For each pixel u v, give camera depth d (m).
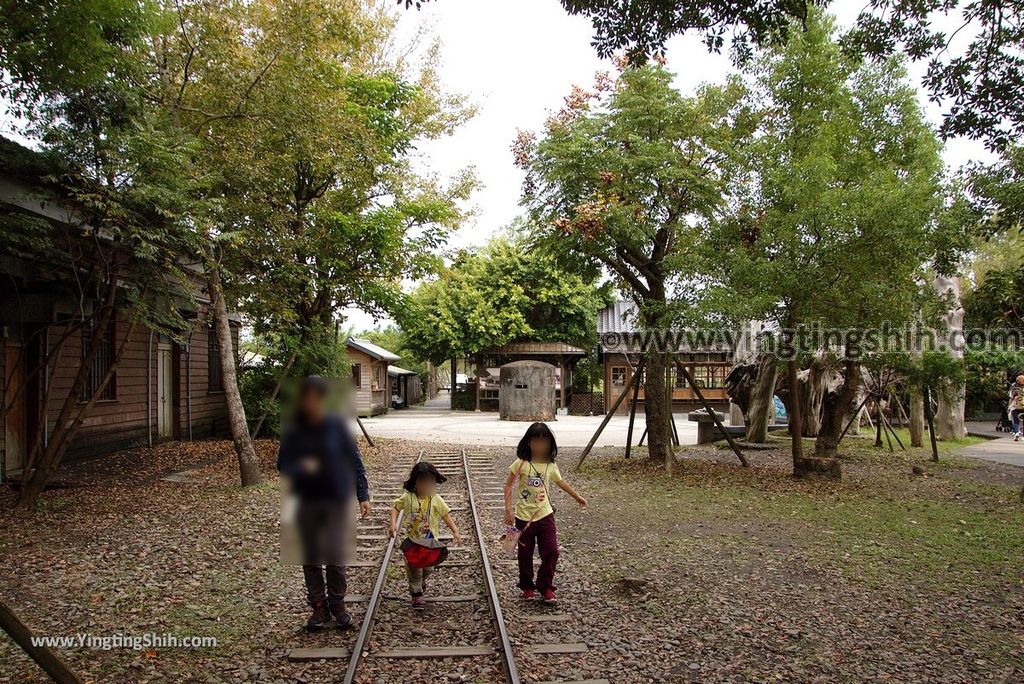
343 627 5.21
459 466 14.42
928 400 15.27
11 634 2.94
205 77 11.09
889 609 5.74
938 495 11.11
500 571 6.87
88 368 9.65
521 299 36.81
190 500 10.05
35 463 12.14
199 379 18.98
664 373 14.70
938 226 10.80
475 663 4.62
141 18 8.29
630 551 7.61
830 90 12.72
